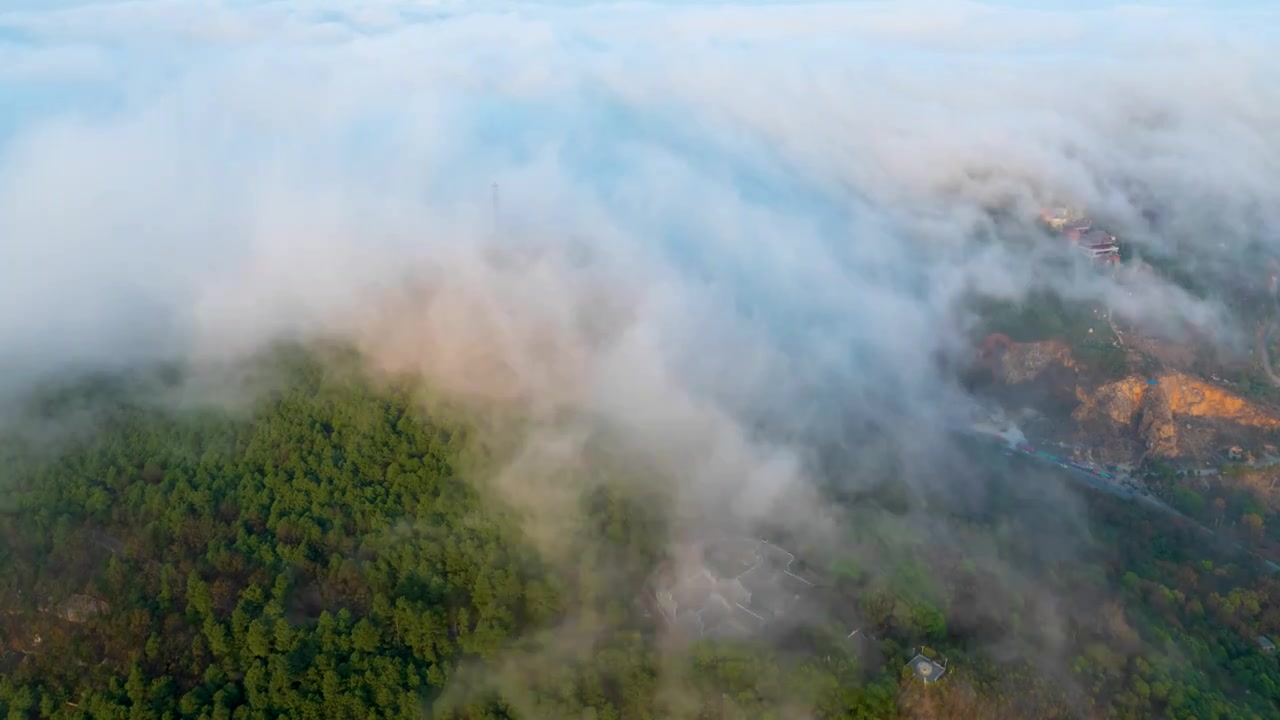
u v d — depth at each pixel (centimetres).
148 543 14100
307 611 13625
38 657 12600
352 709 12369
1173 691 12912
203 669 12706
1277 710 13288
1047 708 12562
